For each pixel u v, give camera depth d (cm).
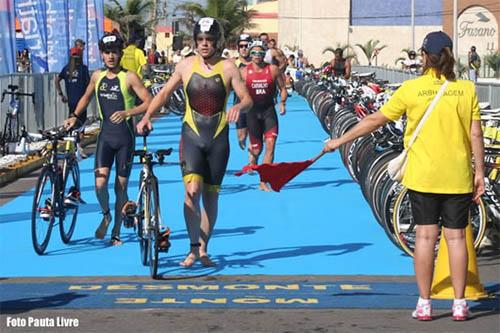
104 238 934
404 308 647
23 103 1683
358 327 599
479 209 787
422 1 6725
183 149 782
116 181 891
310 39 6788
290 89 3672
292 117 2575
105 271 786
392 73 3005
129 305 655
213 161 784
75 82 1541
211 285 723
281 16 7056
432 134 602
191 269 790
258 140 1252
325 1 6750
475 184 616
